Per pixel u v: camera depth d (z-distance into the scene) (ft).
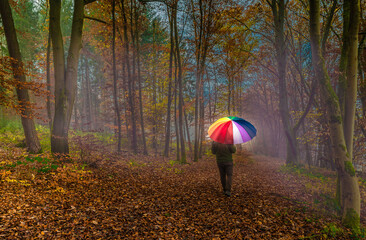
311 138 39.22
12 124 46.68
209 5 41.52
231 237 12.32
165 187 22.61
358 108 35.32
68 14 66.33
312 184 26.17
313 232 13.37
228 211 16.14
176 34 43.73
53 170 21.35
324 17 35.70
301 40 41.27
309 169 37.04
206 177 29.22
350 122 16.26
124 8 46.24
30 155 27.07
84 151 27.25
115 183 21.77
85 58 81.61
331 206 17.87
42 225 11.69
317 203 18.83
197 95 46.09
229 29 51.11
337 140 15.53
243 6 44.09
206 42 44.52
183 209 16.26
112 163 30.17
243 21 47.67
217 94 70.74
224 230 13.14
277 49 39.68
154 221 13.84
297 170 35.01
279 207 17.38
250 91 84.07
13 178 17.67
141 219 13.97
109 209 15.10
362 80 32.48
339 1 30.17
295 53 40.63
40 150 31.35
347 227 14.61
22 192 15.52
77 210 14.23
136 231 12.32
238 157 57.88
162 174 29.53
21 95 29.53
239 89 74.59
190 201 18.20
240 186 24.32
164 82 63.05
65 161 25.77
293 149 40.91
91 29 55.98
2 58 22.95
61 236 10.94
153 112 59.82
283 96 40.78
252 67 61.72
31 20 64.69
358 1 16.07
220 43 54.49
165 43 68.13
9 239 9.93
